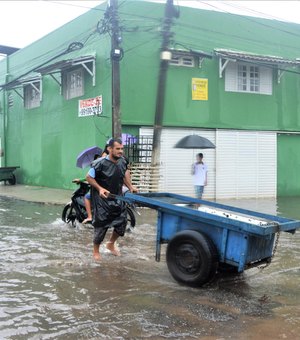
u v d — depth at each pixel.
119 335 4.23
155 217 11.95
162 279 6.00
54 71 19.33
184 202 6.92
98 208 6.86
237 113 18.12
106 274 6.20
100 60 17.11
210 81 17.62
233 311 4.87
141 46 16.55
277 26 19.14
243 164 18.23
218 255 5.60
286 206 15.38
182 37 17.11
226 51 17.11
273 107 18.83
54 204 14.85
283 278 6.17
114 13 14.12
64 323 4.50
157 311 4.84
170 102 16.98
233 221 5.34
